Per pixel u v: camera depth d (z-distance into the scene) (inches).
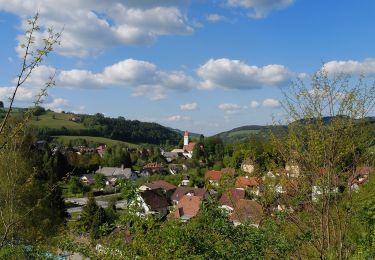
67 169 2482.8
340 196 383.9
